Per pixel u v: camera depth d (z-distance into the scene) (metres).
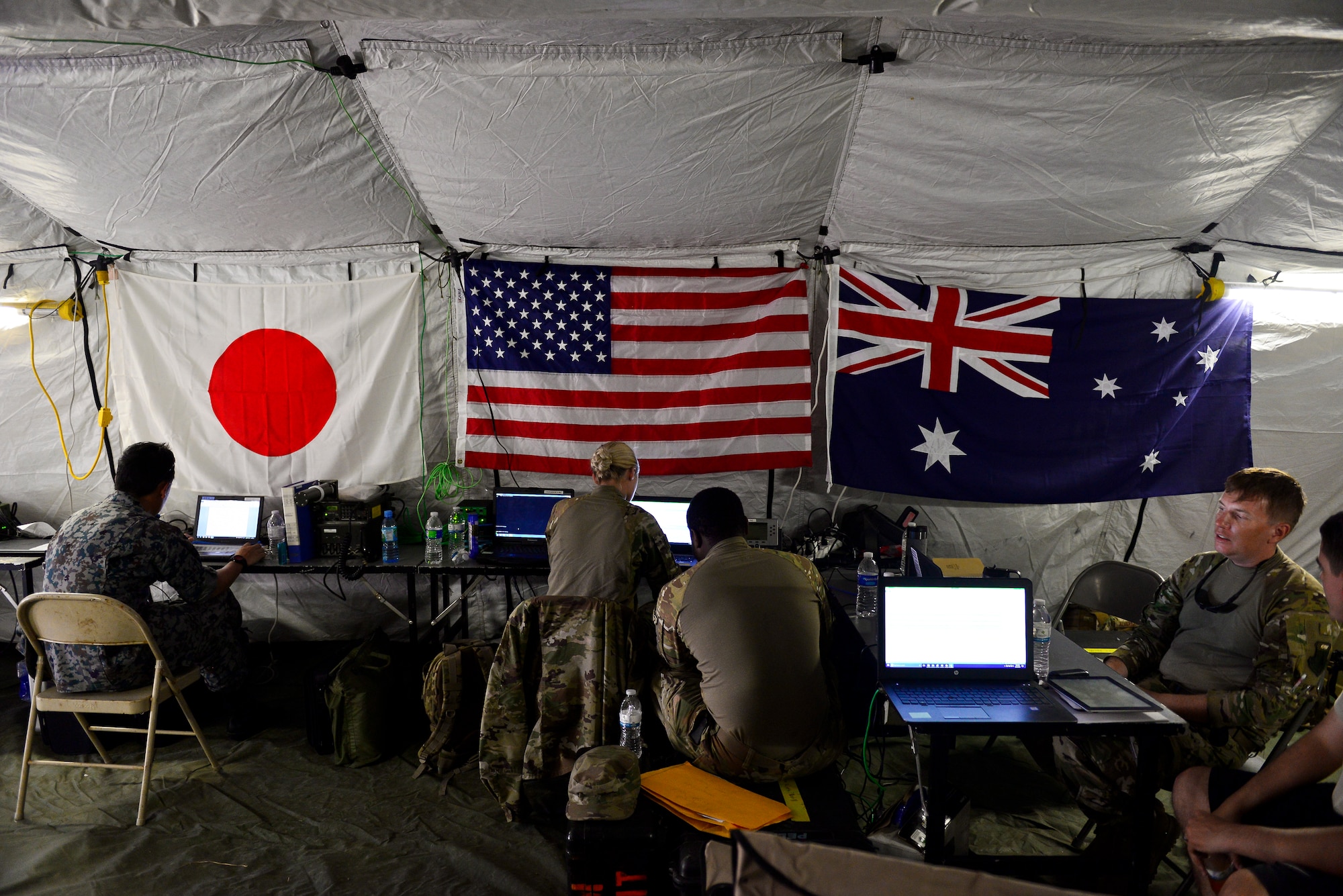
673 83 2.93
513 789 2.96
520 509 4.07
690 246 4.16
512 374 4.26
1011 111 3.00
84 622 2.92
